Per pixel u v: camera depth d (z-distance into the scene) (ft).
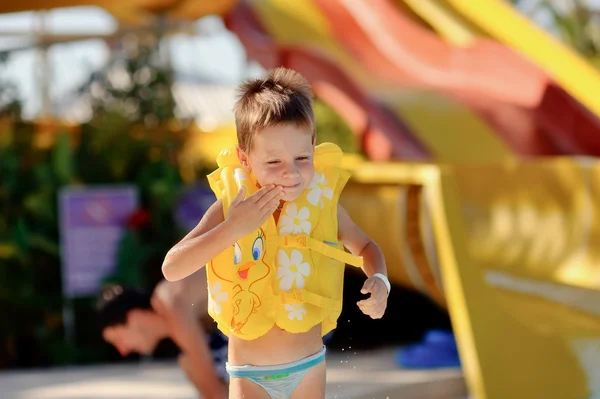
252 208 14.25
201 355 22.36
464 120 45.27
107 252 45.24
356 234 16.55
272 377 15.28
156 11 52.54
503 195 37.83
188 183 50.03
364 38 46.39
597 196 34.45
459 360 36.81
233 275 15.21
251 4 50.03
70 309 45.09
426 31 42.96
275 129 14.47
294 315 15.16
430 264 34.04
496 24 40.19
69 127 50.24
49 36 57.77
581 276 33.32
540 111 39.32
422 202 33.30
